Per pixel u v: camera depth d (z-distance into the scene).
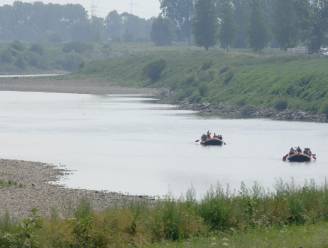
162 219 66.50
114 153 198.62
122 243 61.56
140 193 132.88
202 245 58.50
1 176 149.62
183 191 134.25
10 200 116.12
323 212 73.19
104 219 65.31
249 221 69.81
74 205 109.75
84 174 159.00
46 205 111.56
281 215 71.81
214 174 160.50
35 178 150.25
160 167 171.88
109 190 136.88
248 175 158.88
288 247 55.00
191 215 67.81
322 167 173.50
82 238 61.41
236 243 57.59
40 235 60.88
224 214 69.81
